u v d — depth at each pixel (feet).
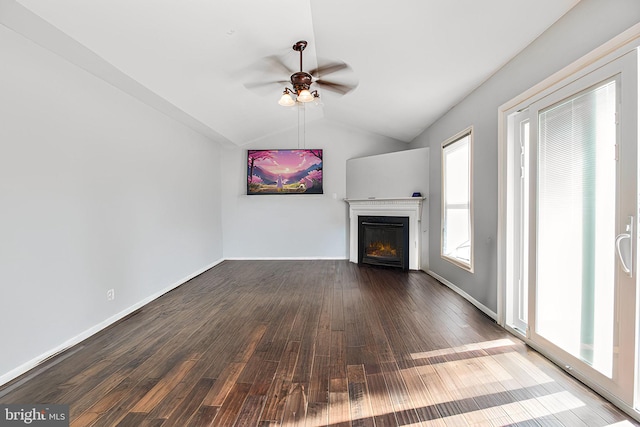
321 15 8.21
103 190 9.57
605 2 5.61
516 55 8.39
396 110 14.89
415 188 17.10
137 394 6.02
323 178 20.47
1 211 6.53
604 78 5.65
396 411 5.49
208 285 14.37
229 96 12.96
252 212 20.58
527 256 8.46
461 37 8.17
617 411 5.38
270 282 14.79
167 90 10.92
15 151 6.83
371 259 18.83
